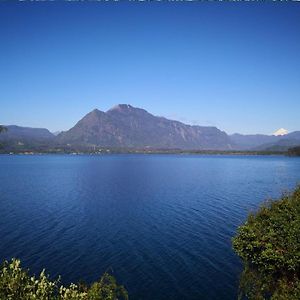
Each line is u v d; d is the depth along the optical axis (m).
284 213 24.08
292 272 21.23
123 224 53.97
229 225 52.16
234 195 84.56
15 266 14.73
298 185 34.59
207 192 90.75
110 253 39.81
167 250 40.69
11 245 42.50
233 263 36.25
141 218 58.25
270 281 22.34
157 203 73.25
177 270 34.62
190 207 68.00
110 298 16.14
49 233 48.44
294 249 21.14
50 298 14.62
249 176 143.12
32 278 14.74
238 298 26.69
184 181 122.62
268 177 137.75
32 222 55.38
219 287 30.89
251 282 24.67
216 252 39.72
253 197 80.69
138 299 29.00
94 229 50.84
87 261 37.22
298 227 21.81
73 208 67.88
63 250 40.75
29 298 13.73
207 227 51.16
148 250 40.78
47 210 65.88
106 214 61.94
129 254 39.41
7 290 13.70
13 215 61.00
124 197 82.50
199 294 29.73
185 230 49.62
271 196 81.88
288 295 19.47
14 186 107.75
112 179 131.25
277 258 21.36
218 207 67.56
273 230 23.06
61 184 112.88
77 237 46.34
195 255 38.81
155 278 32.88
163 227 51.69
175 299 28.92
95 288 15.97
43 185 110.12
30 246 42.22
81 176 144.88
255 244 23.05
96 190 96.31
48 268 35.19
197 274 33.66
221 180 126.06
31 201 76.94
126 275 33.59
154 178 135.38
